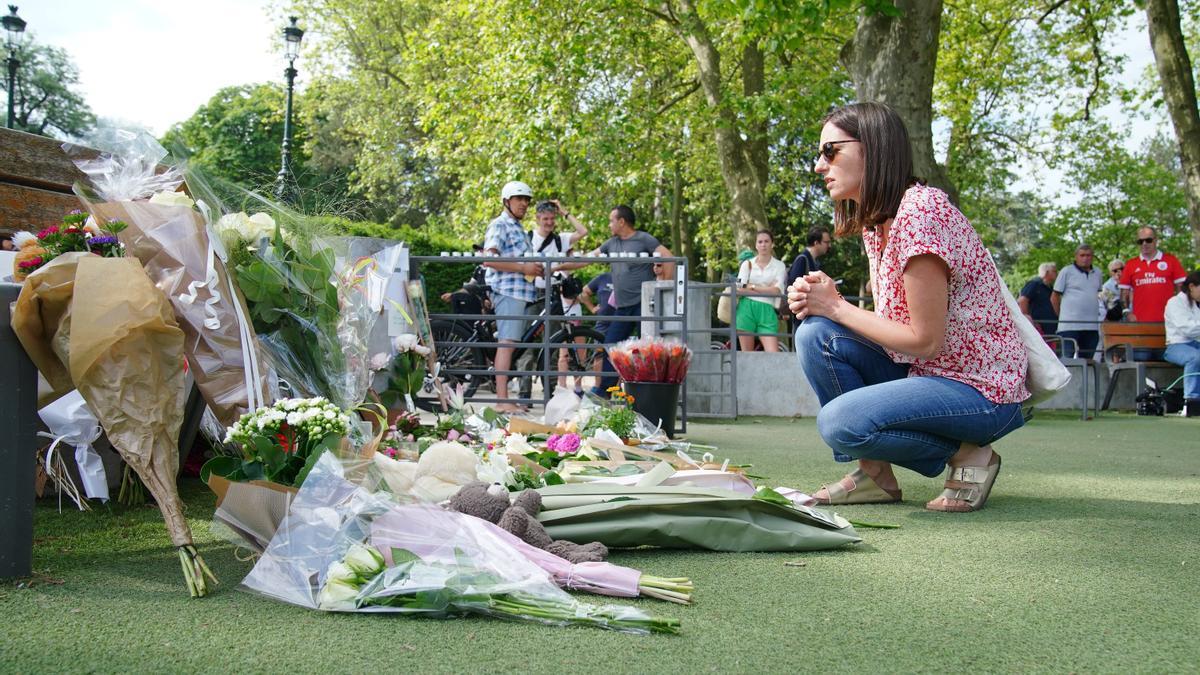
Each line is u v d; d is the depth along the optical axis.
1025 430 7.93
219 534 2.32
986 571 2.52
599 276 10.34
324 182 3.67
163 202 2.71
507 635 1.88
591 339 8.85
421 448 3.63
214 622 1.93
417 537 2.19
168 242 2.58
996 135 23.09
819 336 3.67
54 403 3.07
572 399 5.52
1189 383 10.38
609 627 1.94
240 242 2.80
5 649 1.73
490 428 4.65
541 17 16.86
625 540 2.67
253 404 2.58
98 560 2.46
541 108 16.41
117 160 2.75
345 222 3.56
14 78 20.80
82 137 2.73
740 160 18.11
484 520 2.42
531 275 7.28
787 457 5.31
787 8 10.27
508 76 16.91
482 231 19.58
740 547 2.73
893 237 3.35
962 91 21.06
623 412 5.14
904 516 3.42
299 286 2.88
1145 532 3.10
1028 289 12.68
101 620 1.93
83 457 3.20
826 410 3.54
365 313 3.29
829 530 2.85
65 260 2.25
